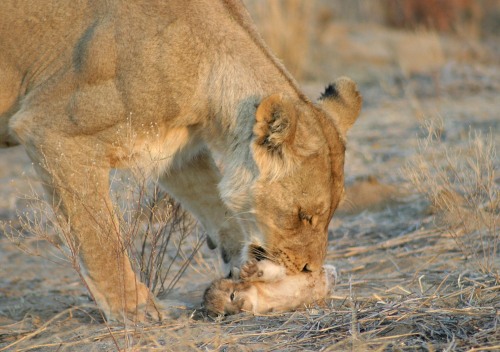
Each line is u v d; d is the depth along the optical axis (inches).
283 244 385.4
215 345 334.0
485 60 1079.6
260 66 397.1
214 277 456.8
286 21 1005.8
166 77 382.6
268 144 376.8
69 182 382.3
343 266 468.8
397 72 1026.1
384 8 1359.5
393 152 669.3
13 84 400.8
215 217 429.4
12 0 397.1
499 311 342.0
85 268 385.4
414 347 316.5
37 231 389.7
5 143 418.3
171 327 362.3
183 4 391.5
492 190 497.7
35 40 394.6
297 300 380.5
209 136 404.2
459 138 677.9
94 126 380.8
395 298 386.0
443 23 1295.5
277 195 382.0
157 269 429.1
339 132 398.9
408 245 489.4
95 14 389.7
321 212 385.4
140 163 394.3
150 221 425.7
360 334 329.1
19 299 453.7
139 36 382.0
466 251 451.5
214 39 393.1
